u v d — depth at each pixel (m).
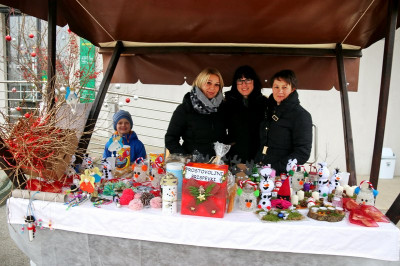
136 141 3.12
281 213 1.85
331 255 1.79
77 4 2.69
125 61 3.89
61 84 2.46
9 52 5.19
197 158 2.44
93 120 2.91
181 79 3.78
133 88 6.34
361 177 5.89
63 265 2.09
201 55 3.68
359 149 6.07
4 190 4.44
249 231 1.78
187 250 1.88
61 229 2.01
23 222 2.09
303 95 5.97
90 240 2.00
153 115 6.43
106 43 3.58
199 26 2.97
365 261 1.78
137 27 3.07
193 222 1.82
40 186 2.15
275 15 2.65
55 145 2.01
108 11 2.75
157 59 3.78
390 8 2.23
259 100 2.83
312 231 1.76
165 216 1.87
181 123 2.73
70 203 2.03
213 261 1.88
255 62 3.64
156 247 1.92
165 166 2.31
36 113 2.14
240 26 2.92
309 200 2.09
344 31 2.93
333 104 5.95
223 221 1.81
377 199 4.83
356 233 1.74
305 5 2.45
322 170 2.24
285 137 2.52
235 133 2.81
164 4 2.56
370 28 2.86
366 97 5.92
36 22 5.18
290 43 3.31
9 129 2.00
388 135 6.14
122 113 3.04
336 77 3.62
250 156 2.83
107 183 2.38
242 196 1.98
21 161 1.95
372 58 5.81
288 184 2.10
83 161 2.51
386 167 5.99
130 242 1.94
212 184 1.85
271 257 1.83
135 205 1.95
